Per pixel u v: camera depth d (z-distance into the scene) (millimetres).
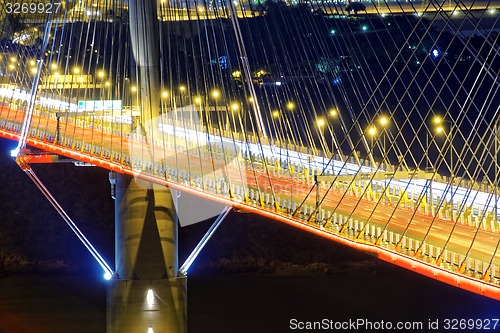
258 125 63156
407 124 82500
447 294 65250
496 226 41375
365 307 64812
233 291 71312
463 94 83062
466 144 46062
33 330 61312
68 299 68625
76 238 81875
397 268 73500
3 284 73438
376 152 79875
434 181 53031
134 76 53406
